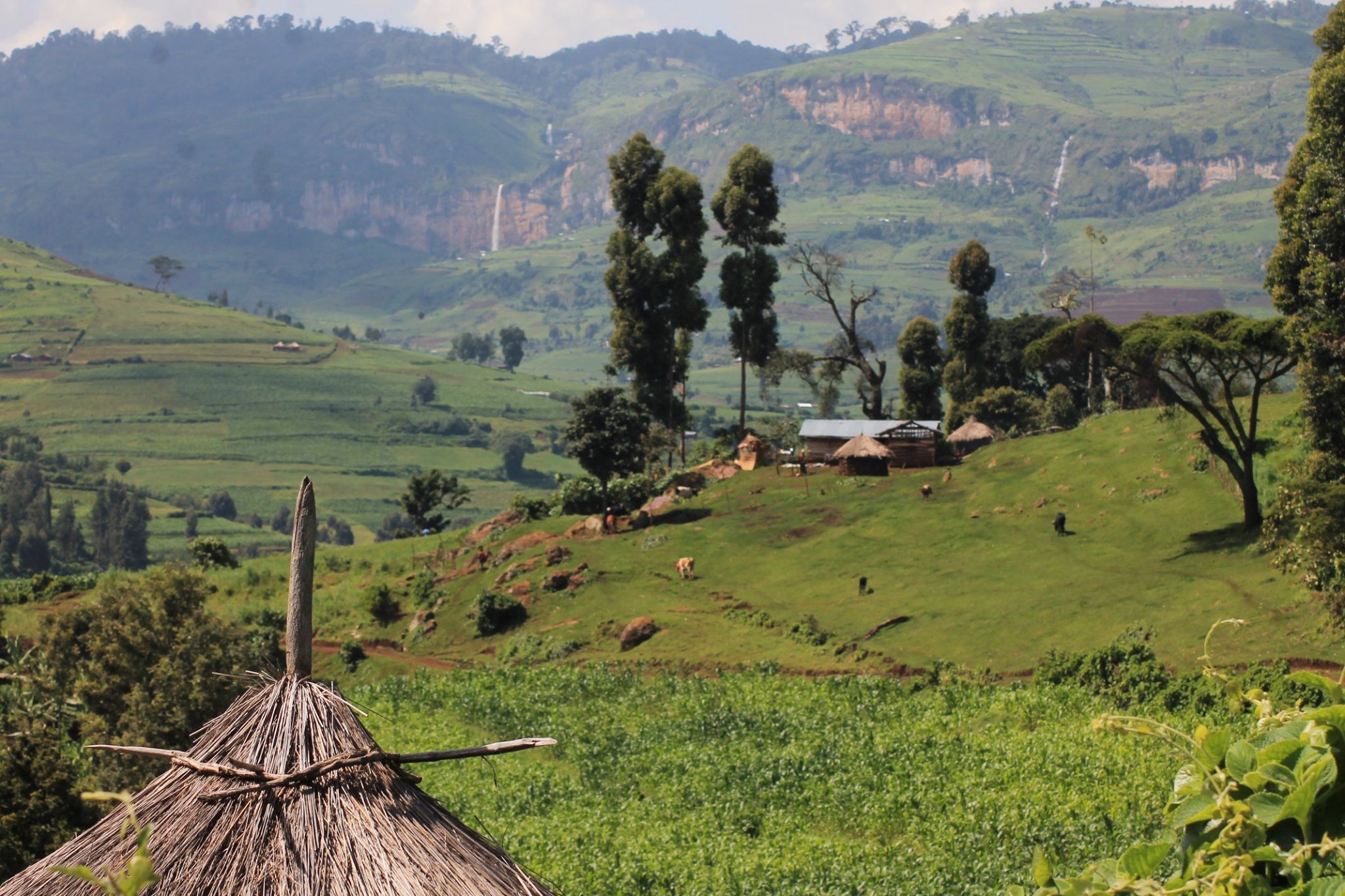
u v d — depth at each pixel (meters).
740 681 49.62
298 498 7.72
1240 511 57.91
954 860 25.92
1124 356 52.94
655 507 86.12
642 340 103.69
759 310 108.06
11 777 25.83
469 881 6.93
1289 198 49.38
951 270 109.06
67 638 41.81
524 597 69.00
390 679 55.41
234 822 6.89
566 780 37.25
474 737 44.12
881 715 42.12
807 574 65.50
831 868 26.38
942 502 73.12
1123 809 27.45
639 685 51.97
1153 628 44.81
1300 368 47.03
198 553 93.12
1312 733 4.55
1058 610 50.53
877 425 93.75
